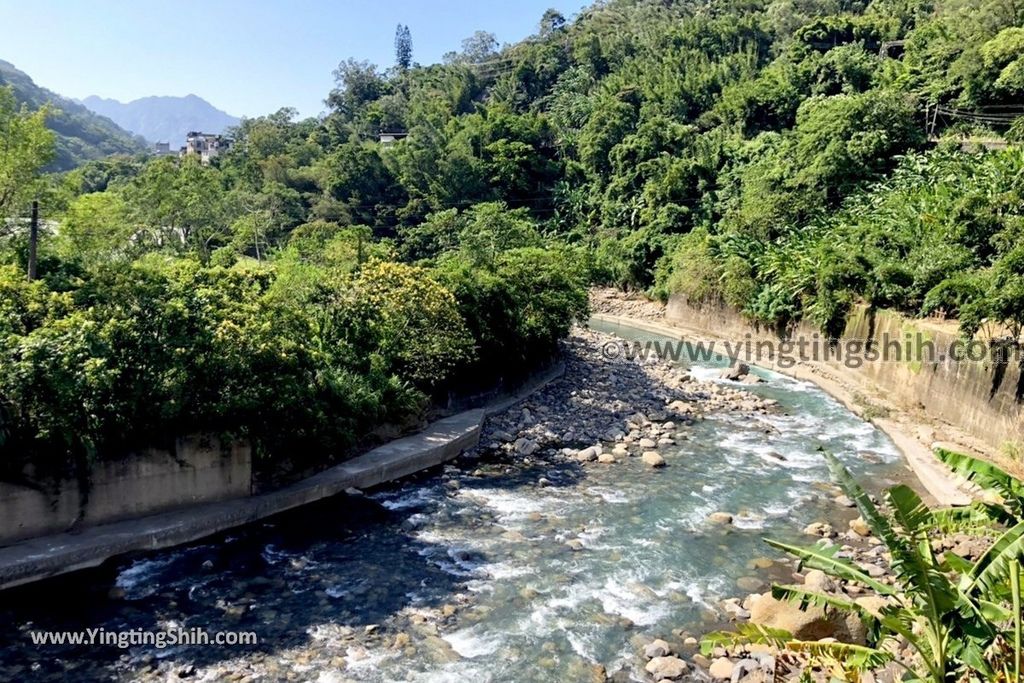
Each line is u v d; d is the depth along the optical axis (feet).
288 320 75.77
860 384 122.42
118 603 51.60
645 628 49.44
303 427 71.10
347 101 414.21
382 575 56.85
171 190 179.52
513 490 76.07
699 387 125.08
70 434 55.52
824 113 183.11
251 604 52.06
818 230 159.74
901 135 172.24
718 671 43.78
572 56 379.14
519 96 367.04
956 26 186.70
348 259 135.13
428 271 103.04
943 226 114.62
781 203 180.75
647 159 247.50
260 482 69.36
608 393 118.42
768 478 79.87
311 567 57.98
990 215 104.06
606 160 268.82
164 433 62.13
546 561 59.41
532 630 49.14
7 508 55.16
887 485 77.36
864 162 170.91
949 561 32.76
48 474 56.75
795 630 45.27
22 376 53.93
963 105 175.94
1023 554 30.86
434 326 90.89
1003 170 117.08
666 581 56.03
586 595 53.93
